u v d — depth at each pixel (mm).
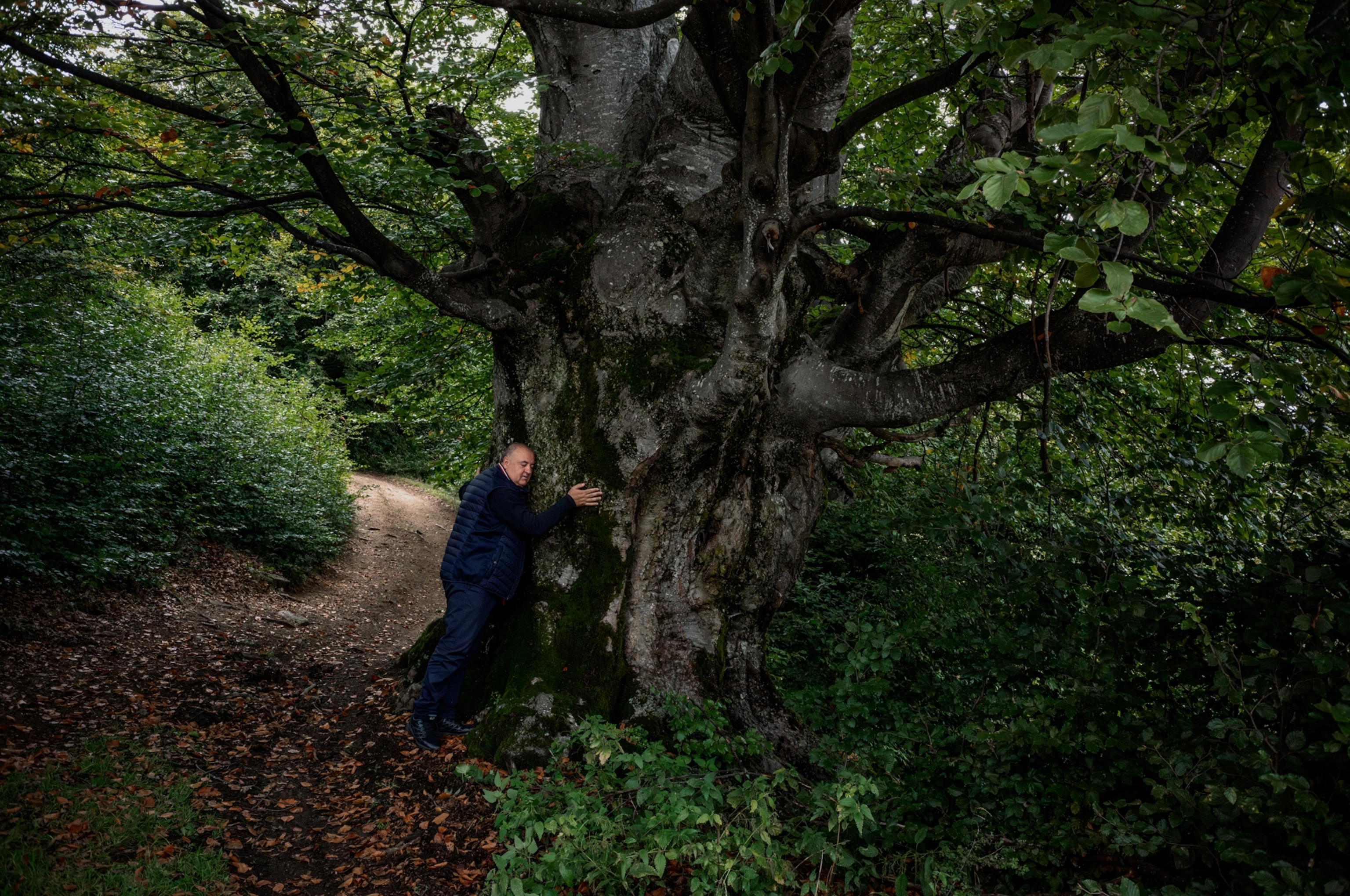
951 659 4129
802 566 5219
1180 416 5586
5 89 4891
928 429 5141
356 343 10391
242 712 5031
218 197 6012
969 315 6688
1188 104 3459
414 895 3115
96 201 4859
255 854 3375
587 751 3283
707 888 2633
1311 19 2768
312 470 13844
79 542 7297
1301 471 4031
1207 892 2672
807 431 4707
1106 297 1679
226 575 9453
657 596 4594
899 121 6848
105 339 10617
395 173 4945
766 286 3721
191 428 10883
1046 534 4031
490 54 6461
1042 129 1834
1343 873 2412
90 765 3785
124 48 5078
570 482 4730
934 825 3369
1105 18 2221
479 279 4887
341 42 5137
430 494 23922
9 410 7840
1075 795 3078
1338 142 2572
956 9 2287
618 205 5168
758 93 3344
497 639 4773
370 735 4660
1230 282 3486
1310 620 2832
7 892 2719
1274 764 2754
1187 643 3361
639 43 5879
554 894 2750
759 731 4656
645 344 4746
